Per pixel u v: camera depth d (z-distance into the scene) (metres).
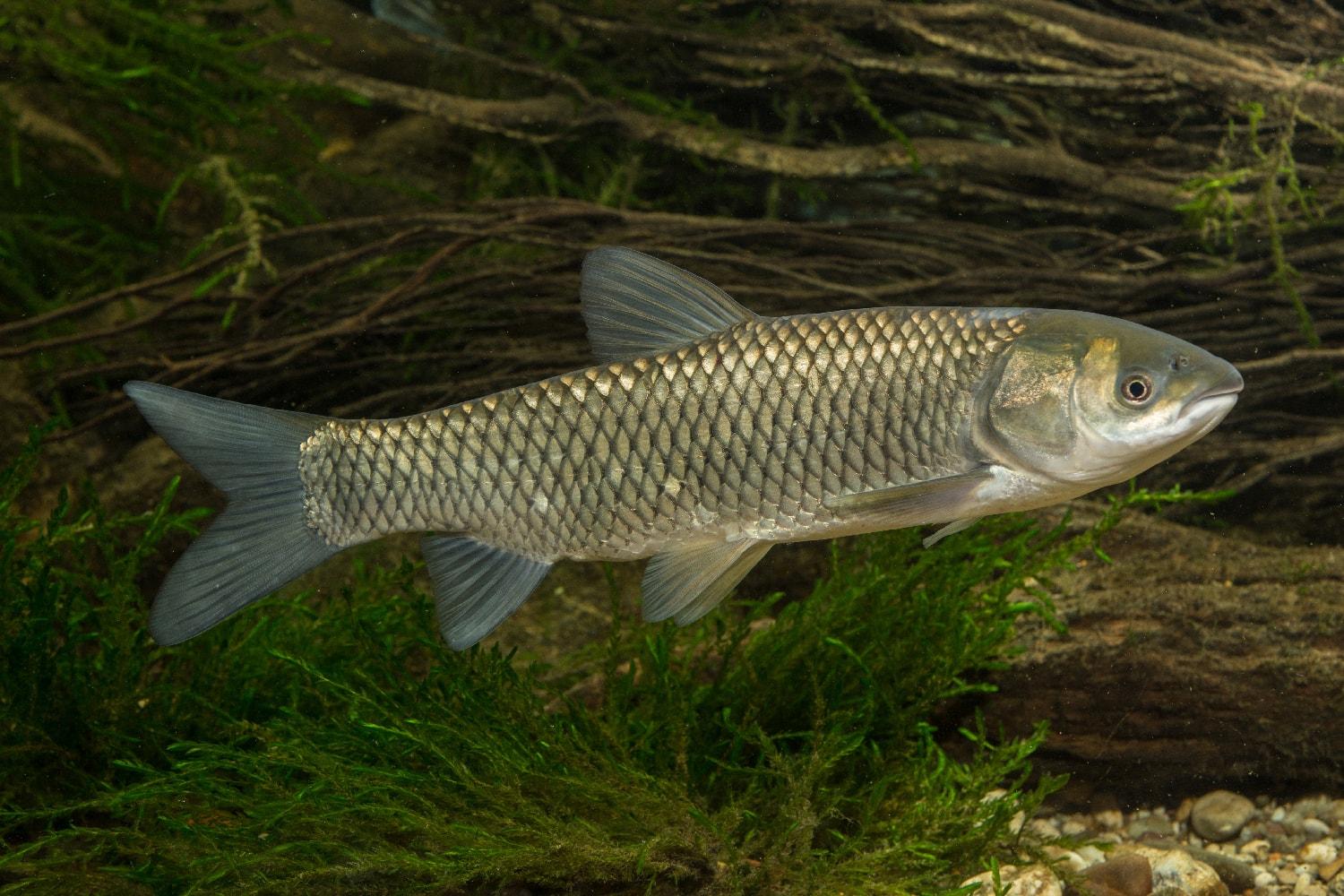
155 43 2.61
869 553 1.92
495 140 2.96
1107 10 2.79
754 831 1.62
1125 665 1.85
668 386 1.50
